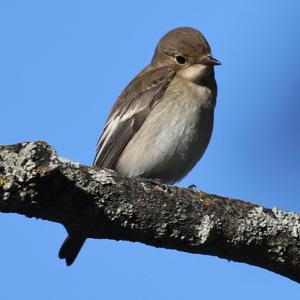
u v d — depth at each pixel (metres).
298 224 8.65
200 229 8.25
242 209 8.58
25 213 7.21
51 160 7.16
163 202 8.10
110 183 7.72
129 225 7.91
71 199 7.37
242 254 8.59
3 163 6.89
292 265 8.70
